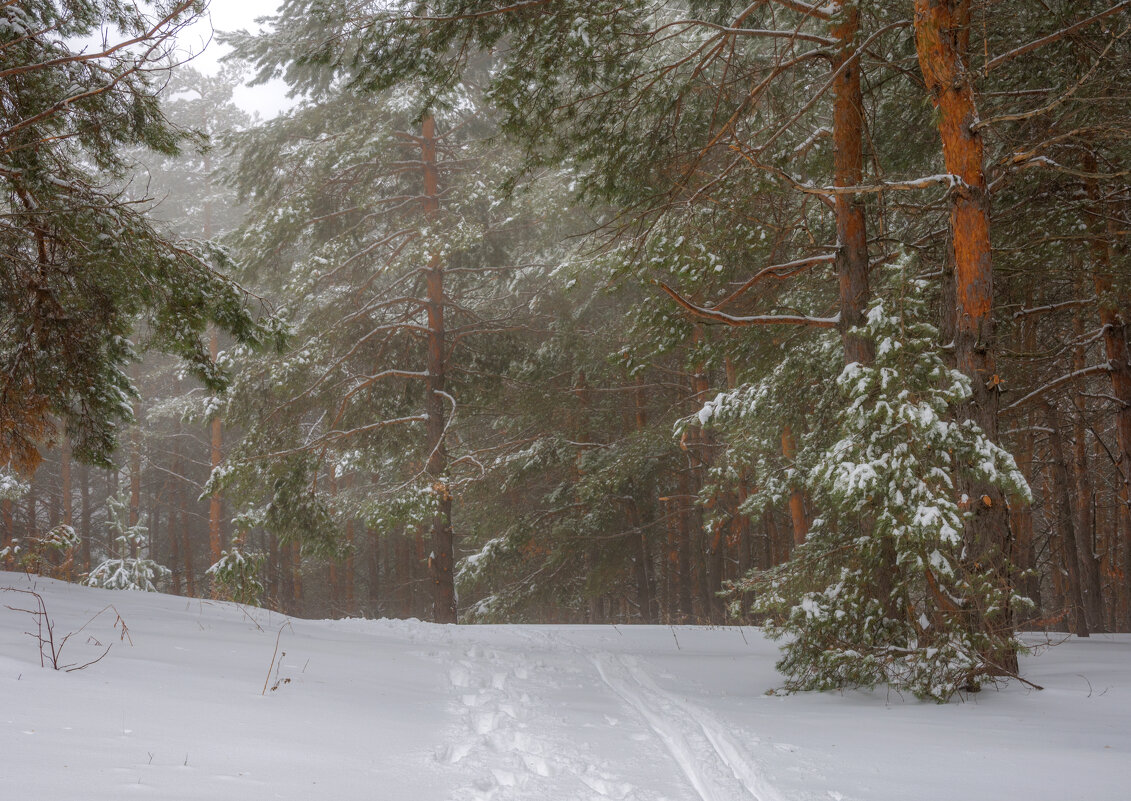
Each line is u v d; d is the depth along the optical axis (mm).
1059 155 11211
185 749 3473
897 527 6758
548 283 20219
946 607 7324
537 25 8836
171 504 35062
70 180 8852
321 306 19453
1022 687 7496
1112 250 11828
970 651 7207
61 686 4211
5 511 28172
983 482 6965
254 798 2928
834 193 8289
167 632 7070
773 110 10805
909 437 6906
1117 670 8398
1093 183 11625
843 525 9078
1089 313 15039
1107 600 27688
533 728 5023
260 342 10430
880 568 8117
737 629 14406
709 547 23109
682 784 3939
